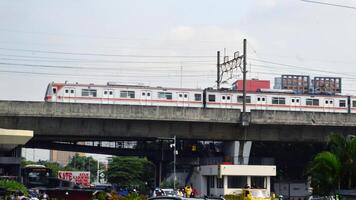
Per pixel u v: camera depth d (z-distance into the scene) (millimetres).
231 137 65688
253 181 65812
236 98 76375
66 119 60406
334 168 40844
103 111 60156
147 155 83688
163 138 64188
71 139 71500
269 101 77250
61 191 32750
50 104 58812
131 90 73688
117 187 79750
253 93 76750
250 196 40906
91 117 59781
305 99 78500
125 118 60688
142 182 99312
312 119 65125
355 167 40875
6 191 30766
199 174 73500
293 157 85688
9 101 57781
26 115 58125
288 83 191875
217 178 67500
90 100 72000
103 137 65312
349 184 41125
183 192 56375
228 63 76500
